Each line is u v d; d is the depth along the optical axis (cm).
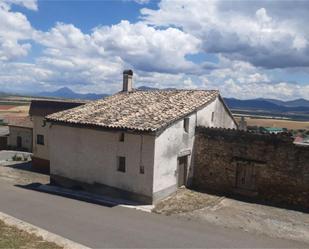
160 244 1102
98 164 1827
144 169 1631
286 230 1309
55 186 2019
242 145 1753
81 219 1333
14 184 2083
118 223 1304
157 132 1585
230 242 1160
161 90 2273
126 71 2409
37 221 1281
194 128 1881
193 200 1653
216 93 2064
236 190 1773
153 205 1595
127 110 1927
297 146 1599
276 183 1659
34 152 2666
